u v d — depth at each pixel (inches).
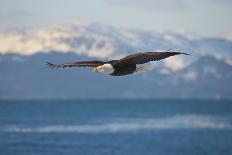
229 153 2342.5
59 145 2620.6
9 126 3951.8
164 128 3737.7
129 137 3036.4
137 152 2363.4
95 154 2283.5
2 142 2733.8
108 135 3161.9
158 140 2871.6
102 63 491.8
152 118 5123.0
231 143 2714.1
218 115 5831.7
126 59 473.4
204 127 3811.5
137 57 461.4
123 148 2512.3
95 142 2755.9
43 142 2741.1
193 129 3622.0
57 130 3543.3
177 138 2982.3
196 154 2313.0
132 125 4055.1
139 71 487.5
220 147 2554.1
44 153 2324.1
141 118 5142.7
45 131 3452.3
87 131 3464.6
